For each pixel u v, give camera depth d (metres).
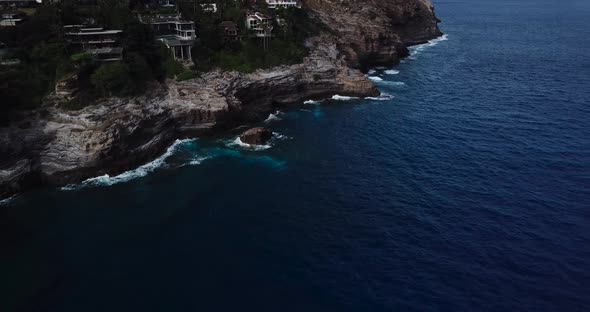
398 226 55.00
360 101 104.88
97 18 83.94
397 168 70.31
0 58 68.81
